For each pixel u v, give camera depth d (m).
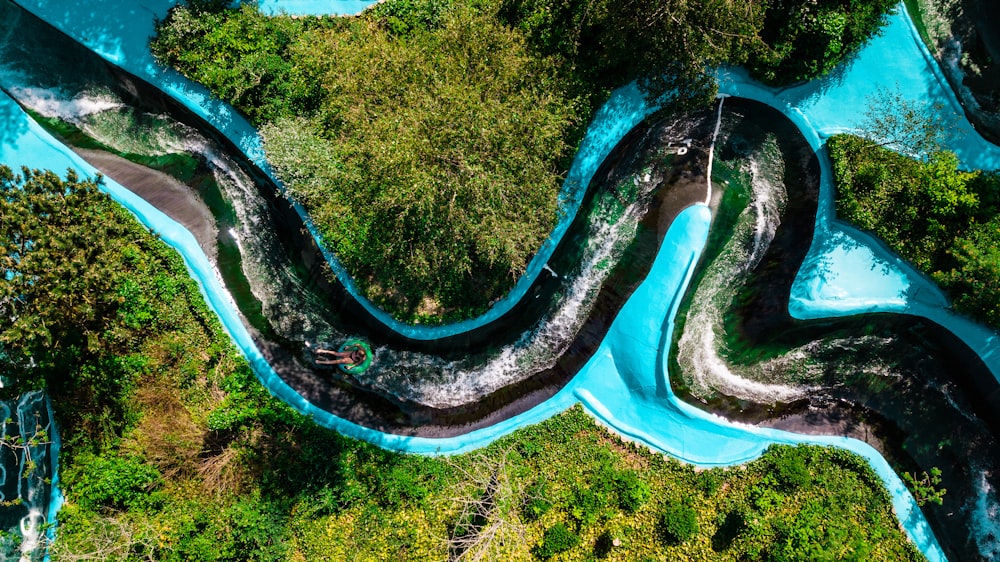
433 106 15.84
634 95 19.20
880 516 19.00
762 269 19.14
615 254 19.61
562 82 17.62
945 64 18.58
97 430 18.88
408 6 19.38
